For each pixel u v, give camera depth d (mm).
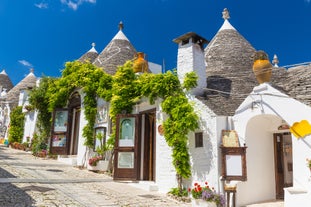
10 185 8359
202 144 9062
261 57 8953
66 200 7379
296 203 6961
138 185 10680
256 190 8703
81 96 15672
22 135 22641
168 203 8281
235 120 8914
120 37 18609
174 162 9508
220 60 12672
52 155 16609
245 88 10734
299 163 7371
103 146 13531
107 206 7270
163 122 10086
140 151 11844
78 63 16406
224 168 8242
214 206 7797
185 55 10508
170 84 10250
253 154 8797
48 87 18984
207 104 9273
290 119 7672
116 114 12156
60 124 16484
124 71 12547
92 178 11383
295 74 10773
